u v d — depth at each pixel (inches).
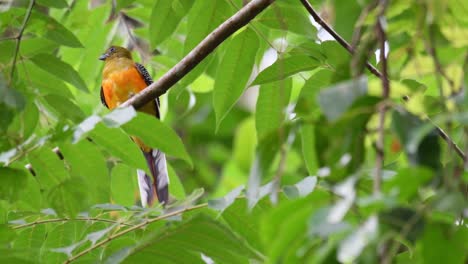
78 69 542.3
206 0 425.7
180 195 484.4
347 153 200.2
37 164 319.3
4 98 274.4
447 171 177.0
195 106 759.7
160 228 326.3
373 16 230.4
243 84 413.7
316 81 398.0
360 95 180.5
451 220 194.9
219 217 344.8
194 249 299.9
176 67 419.2
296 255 188.1
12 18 378.9
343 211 167.6
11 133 308.2
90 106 589.3
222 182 692.7
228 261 306.7
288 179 340.5
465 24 247.1
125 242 352.5
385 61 203.2
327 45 383.2
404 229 169.5
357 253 162.7
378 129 182.7
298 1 407.8
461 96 185.9
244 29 408.8
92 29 537.3
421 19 228.2
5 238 336.8
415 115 189.5
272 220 185.2
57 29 383.6
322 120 198.2
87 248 361.4
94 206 333.1
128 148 330.0
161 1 421.1
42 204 345.4
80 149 323.9
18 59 380.5
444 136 284.8
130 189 458.0
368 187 248.8
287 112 288.7
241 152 628.1
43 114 395.9
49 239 367.2
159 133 316.5
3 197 317.7
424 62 231.9
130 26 544.4
